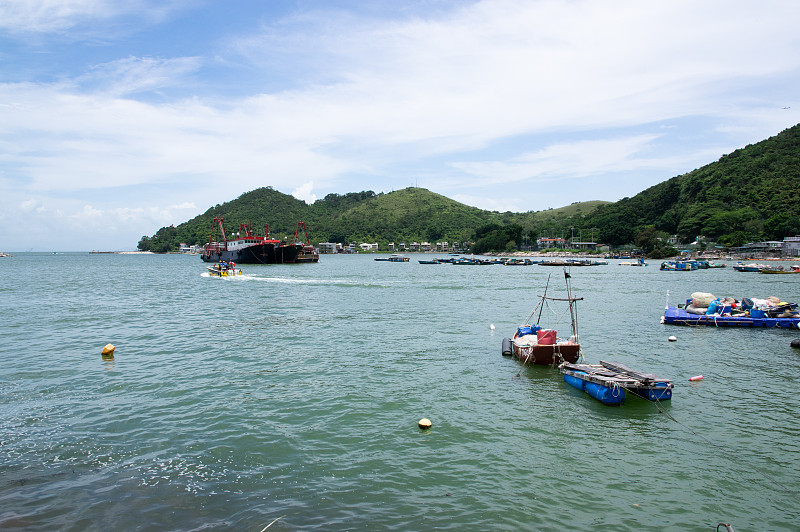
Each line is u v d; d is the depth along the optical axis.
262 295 54.09
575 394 18.22
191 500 10.76
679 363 22.94
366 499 10.91
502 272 106.50
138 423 15.11
